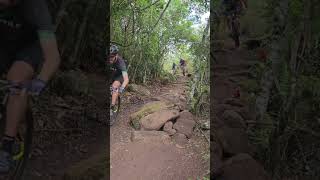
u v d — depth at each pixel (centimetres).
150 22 1218
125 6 1055
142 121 644
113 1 1010
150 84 1253
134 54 1146
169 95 1023
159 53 1339
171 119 652
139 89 990
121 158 499
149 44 1251
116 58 657
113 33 1048
